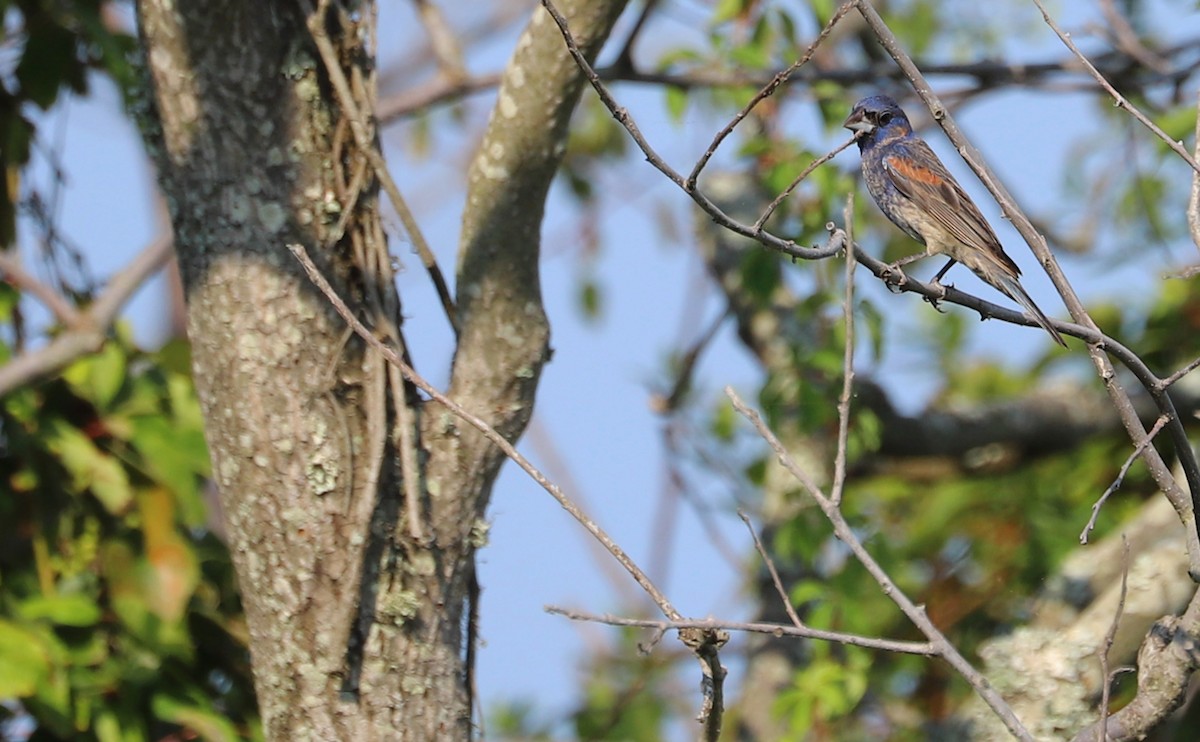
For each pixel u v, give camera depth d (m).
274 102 9.25
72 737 10.13
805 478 7.42
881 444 16.73
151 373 10.96
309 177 9.30
